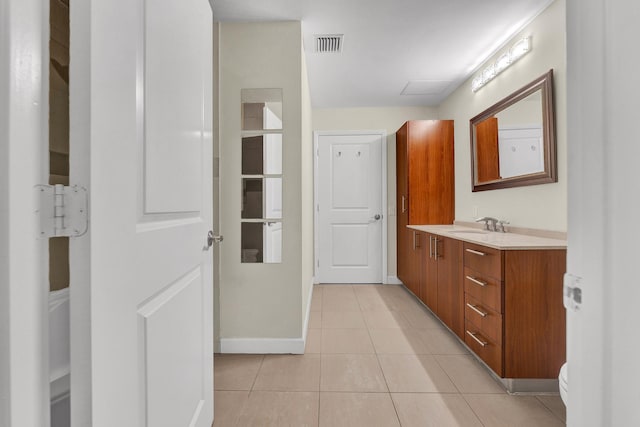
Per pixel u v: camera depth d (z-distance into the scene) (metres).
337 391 1.87
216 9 2.25
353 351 2.40
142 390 0.85
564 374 1.19
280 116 2.60
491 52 2.93
